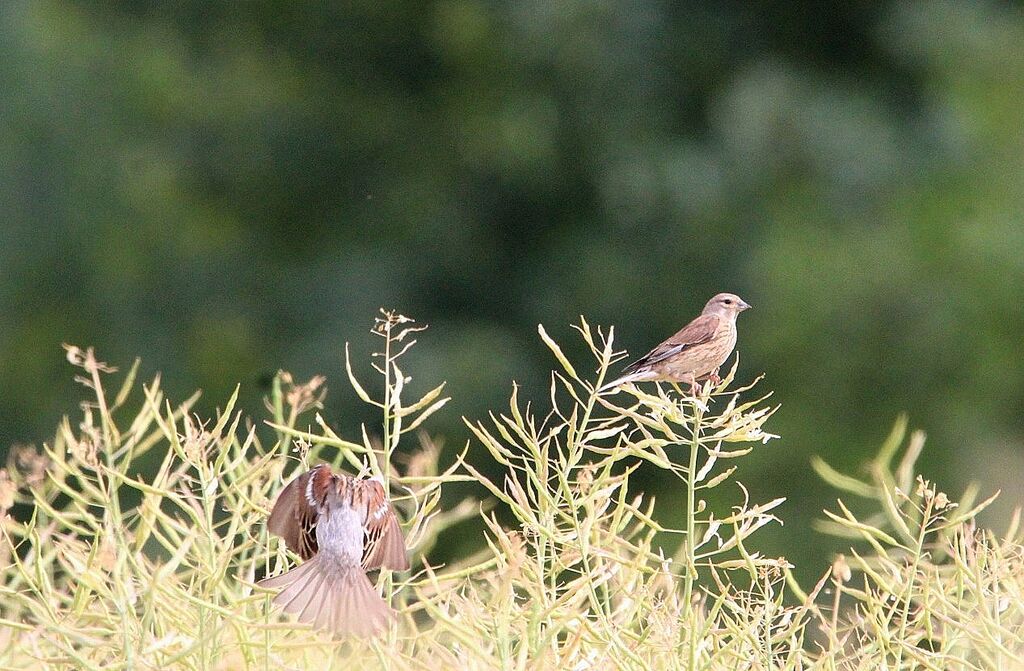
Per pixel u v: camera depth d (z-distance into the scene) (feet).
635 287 62.59
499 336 61.87
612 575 17.83
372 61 68.54
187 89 69.26
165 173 68.54
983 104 65.10
